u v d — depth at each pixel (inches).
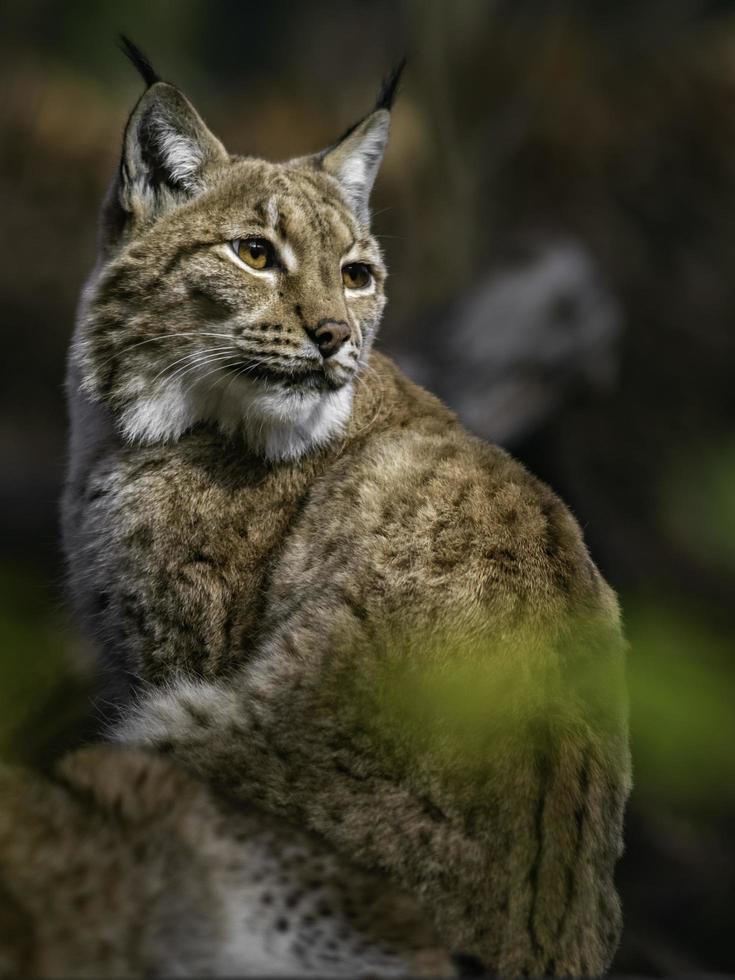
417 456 339.6
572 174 1030.4
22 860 213.5
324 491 345.1
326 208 367.6
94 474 368.2
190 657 348.8
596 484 845.2
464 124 963.3
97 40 1321.4
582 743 286.8
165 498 355.9
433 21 922.7
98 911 211.2
